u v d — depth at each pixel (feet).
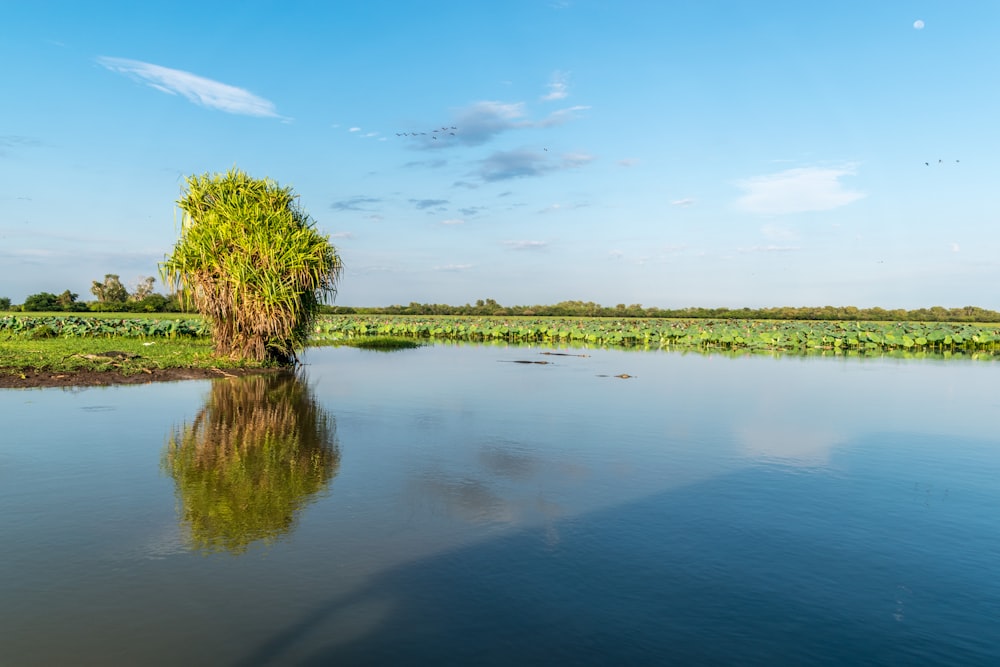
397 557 18.13
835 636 14.38
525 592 16.15
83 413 38.34
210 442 31.63
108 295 229.04
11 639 13.51
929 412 44.75
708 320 240.12
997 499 24.56
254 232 68.80
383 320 203.62
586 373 68.54
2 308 208.13
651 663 13.14
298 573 16.94
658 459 30.22
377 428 36.24
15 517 20.71
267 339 70.23
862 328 167.63
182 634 13.83
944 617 15.35
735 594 16.31
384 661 12.96
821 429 38.27
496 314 303.89
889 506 23.62
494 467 28.09
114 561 17.49
